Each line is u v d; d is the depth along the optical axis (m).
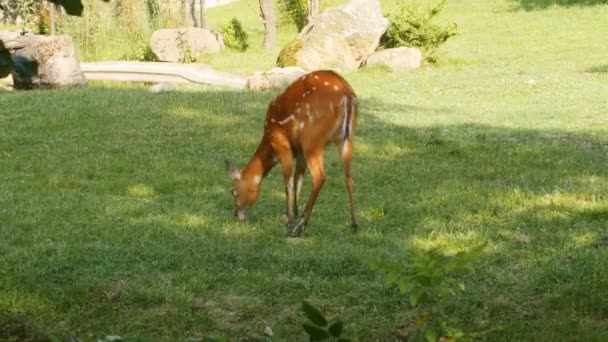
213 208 10.70
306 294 7.75
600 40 28.55
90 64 27.73
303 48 25.17
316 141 9.34
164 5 32.59
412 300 4.14
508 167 12.56
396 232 9.57
